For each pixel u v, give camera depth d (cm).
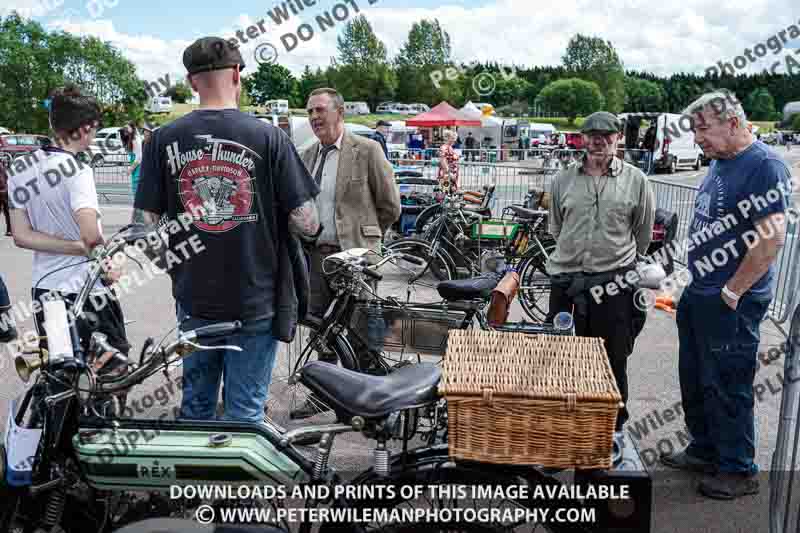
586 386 207
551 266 388
